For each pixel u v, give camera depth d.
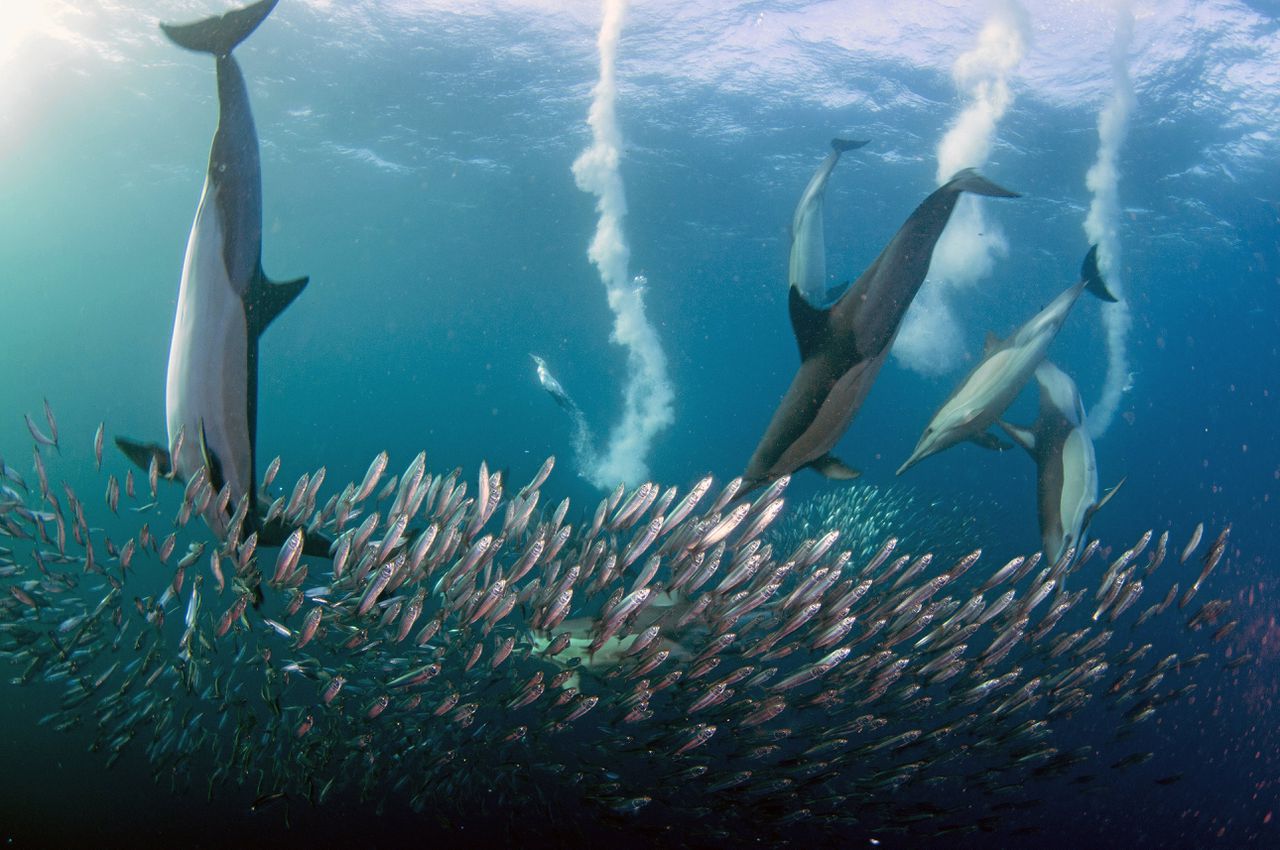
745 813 5.77
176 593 5.26
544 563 5.21
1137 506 32.06
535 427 39.97
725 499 4.84
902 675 5.62
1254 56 17.38
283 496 5.07
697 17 17.55
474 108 22.61
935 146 23.14
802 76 19.80
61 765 9.34
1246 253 32.62
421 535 4.86
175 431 4.23
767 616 5.36
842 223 31.78
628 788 5.93
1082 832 9.01
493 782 6.26
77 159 28.67
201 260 4.02
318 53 19.66
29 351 70.25
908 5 16.56
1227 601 5.77
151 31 19.12
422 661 5.71
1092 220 28.75
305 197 31.69
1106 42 17.17
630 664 5.28
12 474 5.57
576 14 17.73
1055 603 5.46
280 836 7.80
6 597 5.87
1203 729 11.87
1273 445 56.94
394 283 51.22
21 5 18.17
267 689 5.58
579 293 48.56
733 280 45.91
